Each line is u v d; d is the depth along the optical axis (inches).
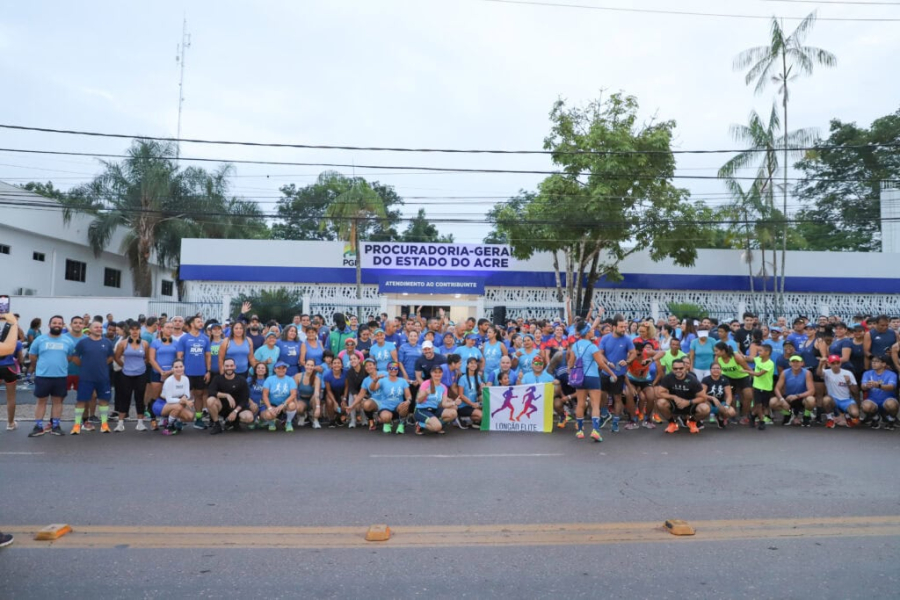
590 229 1023.6
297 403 435.5
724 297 1143.6
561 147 1061.8
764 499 257.8
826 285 1127.0
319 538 207.8
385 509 240.7
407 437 406.6
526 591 167.0
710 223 1023.0
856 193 1733.5
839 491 270.8
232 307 1017.5
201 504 246.1
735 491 270.1
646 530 217.6
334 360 453.1
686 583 172.9
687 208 1050.1
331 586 169.5
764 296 1083.9
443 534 212.5
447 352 480.7
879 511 241.4
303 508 241.1
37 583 169.9
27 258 1158.3
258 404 438.9
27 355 669.3
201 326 449.4
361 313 1005.8
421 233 1985.7
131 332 434.9
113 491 264.5
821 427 454.3
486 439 401.4
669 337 514.9
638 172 1026.1
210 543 202.4
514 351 527.2
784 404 455.5
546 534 213.0
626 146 1010.1
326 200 1968.5
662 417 461.1
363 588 168.4
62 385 406.3
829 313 1131.9
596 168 1018.7
